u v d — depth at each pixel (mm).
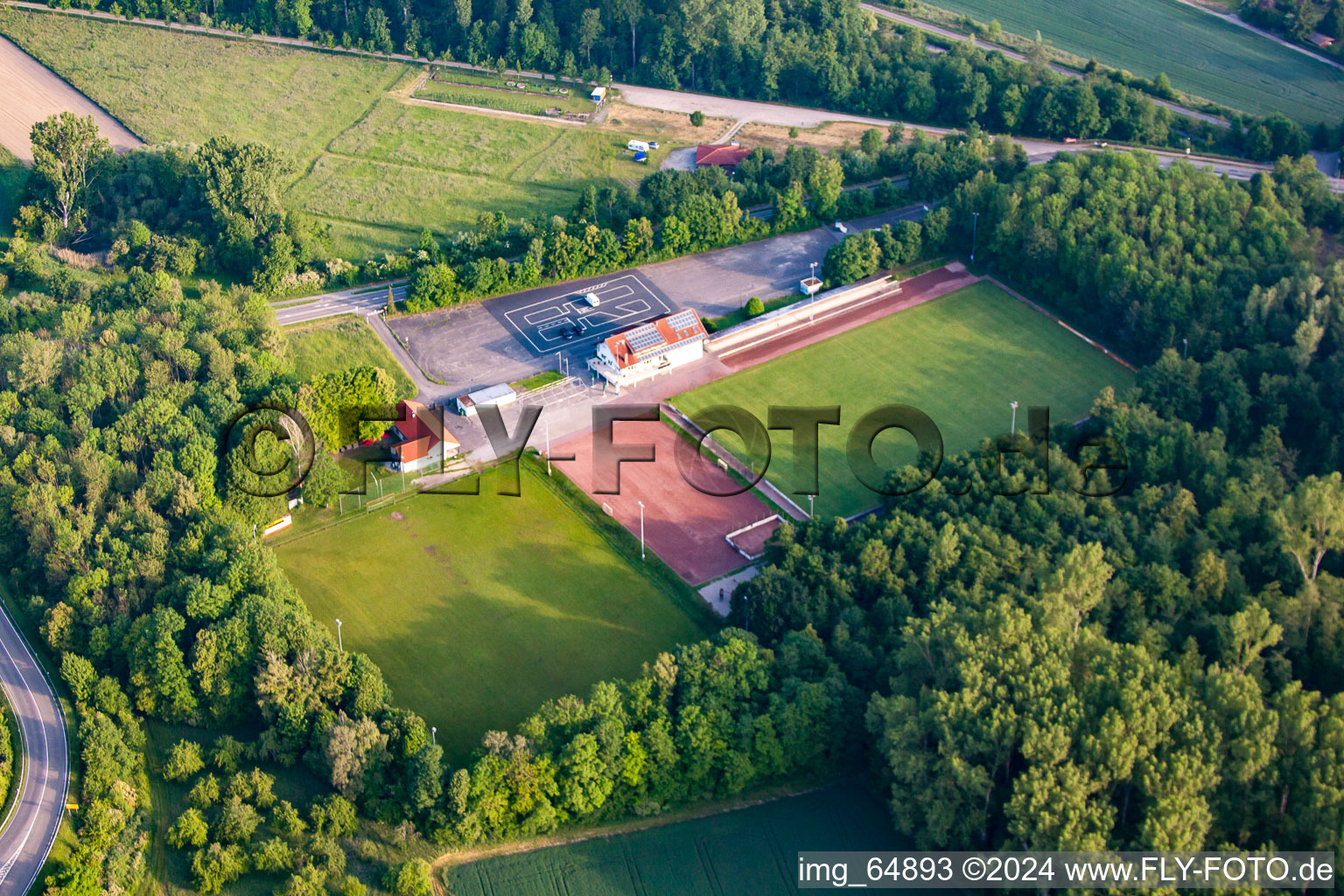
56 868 197500
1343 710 196625
